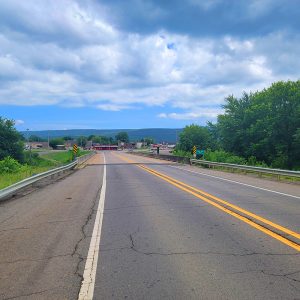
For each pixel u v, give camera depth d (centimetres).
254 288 525
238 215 1084
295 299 488
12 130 7656
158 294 510
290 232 860
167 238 817
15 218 1097
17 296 511
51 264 648
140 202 1372
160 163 4931
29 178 1844
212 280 557
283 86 5612
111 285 546
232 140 6322
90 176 2759
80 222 1019
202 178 2495
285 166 5475
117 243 782
